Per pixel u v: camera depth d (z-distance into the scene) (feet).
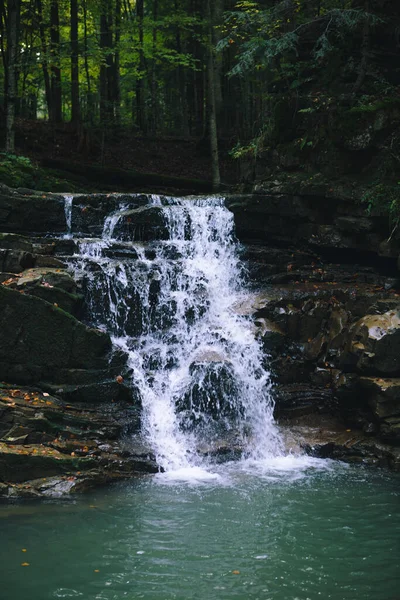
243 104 80.07
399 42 47.06
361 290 38.60
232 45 77.30
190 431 32.42
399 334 31.78
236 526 23.21
